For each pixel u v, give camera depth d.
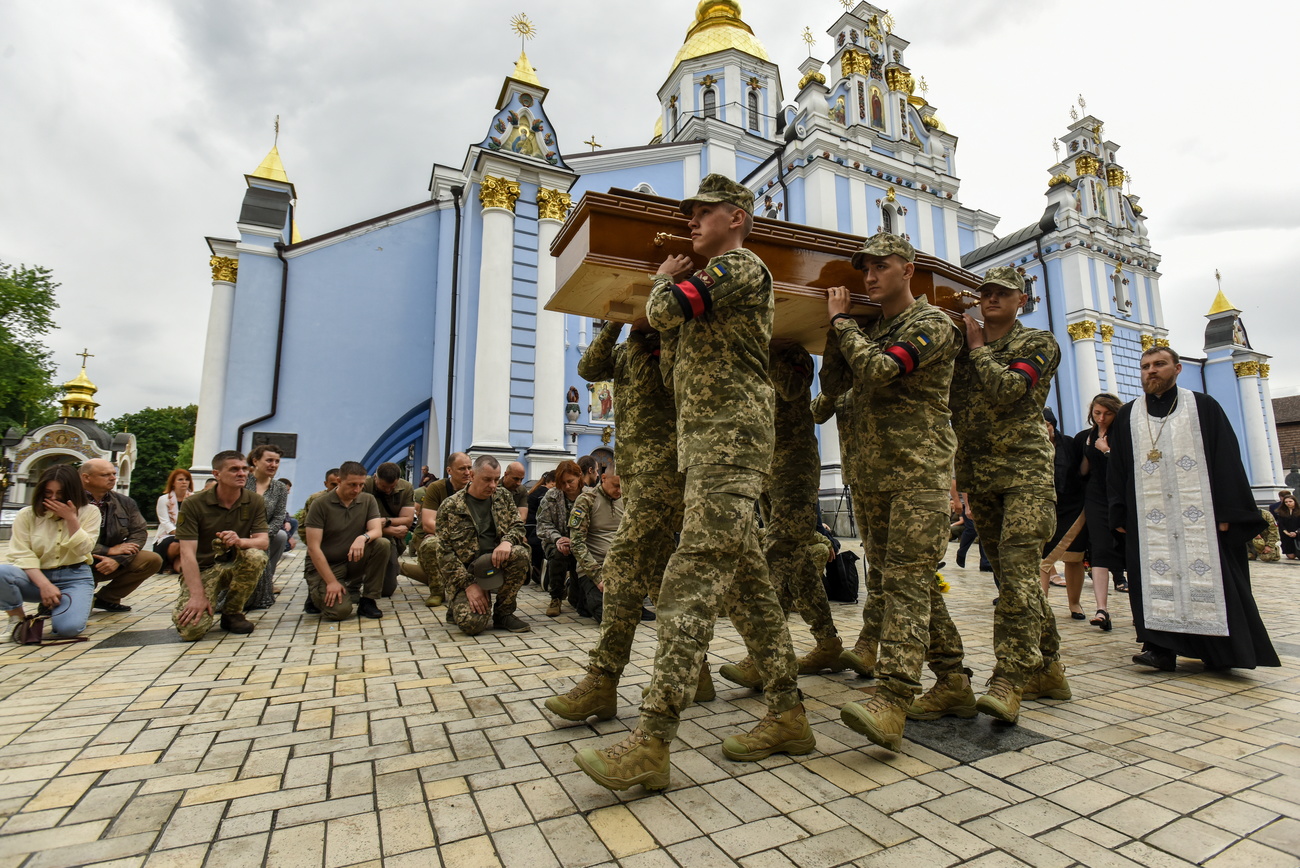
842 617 5.89
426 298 16.86
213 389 14.97
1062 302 24.52
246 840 1.97
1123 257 25.52
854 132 20.22
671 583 2.35
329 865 1.85
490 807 2.18
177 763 2.53
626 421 3.19
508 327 13.41
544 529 6.22
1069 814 2.14
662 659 2.28
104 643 4.70
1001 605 3.22
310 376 15.69
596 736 2.81
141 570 6.06
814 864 1.85
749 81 25.39
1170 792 2.29
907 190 20.80
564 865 1.85
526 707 3.22
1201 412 4.07
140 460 54.56
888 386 2.95
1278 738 2.82
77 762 2.54
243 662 4.14
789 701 2.62
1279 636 5.09
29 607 6.18
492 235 13.55
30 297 34.81
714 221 2.62
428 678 3.76
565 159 20.33
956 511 10.38
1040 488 3.28
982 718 3.11
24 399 35.31
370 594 5.82
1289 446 42.19
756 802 2.21
